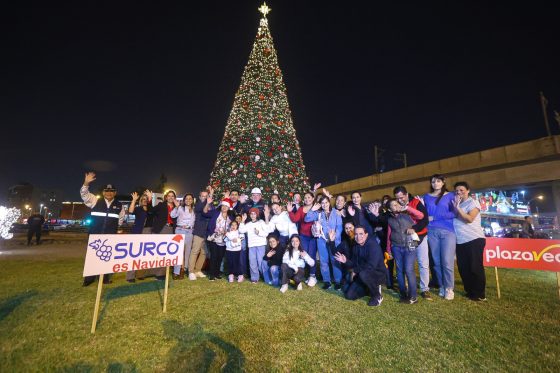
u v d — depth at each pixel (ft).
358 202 19.15
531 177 48.57
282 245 19.31
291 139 52.26
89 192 19.34
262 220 20.47
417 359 8.95
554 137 45.91
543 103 49.34
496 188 54.54
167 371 8.20
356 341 10.13
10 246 44.39
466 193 15.87
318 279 21.68
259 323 11.68
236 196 25.72
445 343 9.99
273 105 51.01
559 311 13.26
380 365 8.61
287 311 13.17
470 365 8.63
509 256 15.96
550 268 14.98
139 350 9.32
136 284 18.45
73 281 18.71
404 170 72.74
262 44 54.03
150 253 12.80
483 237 15.75
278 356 9.05
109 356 8.94
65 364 8.48
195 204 22.16
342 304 14.43
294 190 50.42
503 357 9.06
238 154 49.34
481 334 10.70
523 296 16.02
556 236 50.52
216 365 8.52
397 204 15.92
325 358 8.97
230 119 51.29
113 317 12.16
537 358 9.00
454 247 15.81
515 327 11.37
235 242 20.13
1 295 15.19
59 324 11.32
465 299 15.55
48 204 209.67
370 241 15.65
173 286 17.99
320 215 19.26
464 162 58.90
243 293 16.31
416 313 13.06
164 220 21.63
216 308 13.47
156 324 11.46
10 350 9.25
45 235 69.67
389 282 18.74
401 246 15.55
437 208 16.49
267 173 48.52
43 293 15.64
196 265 22.18
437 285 18.65
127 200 35.29
